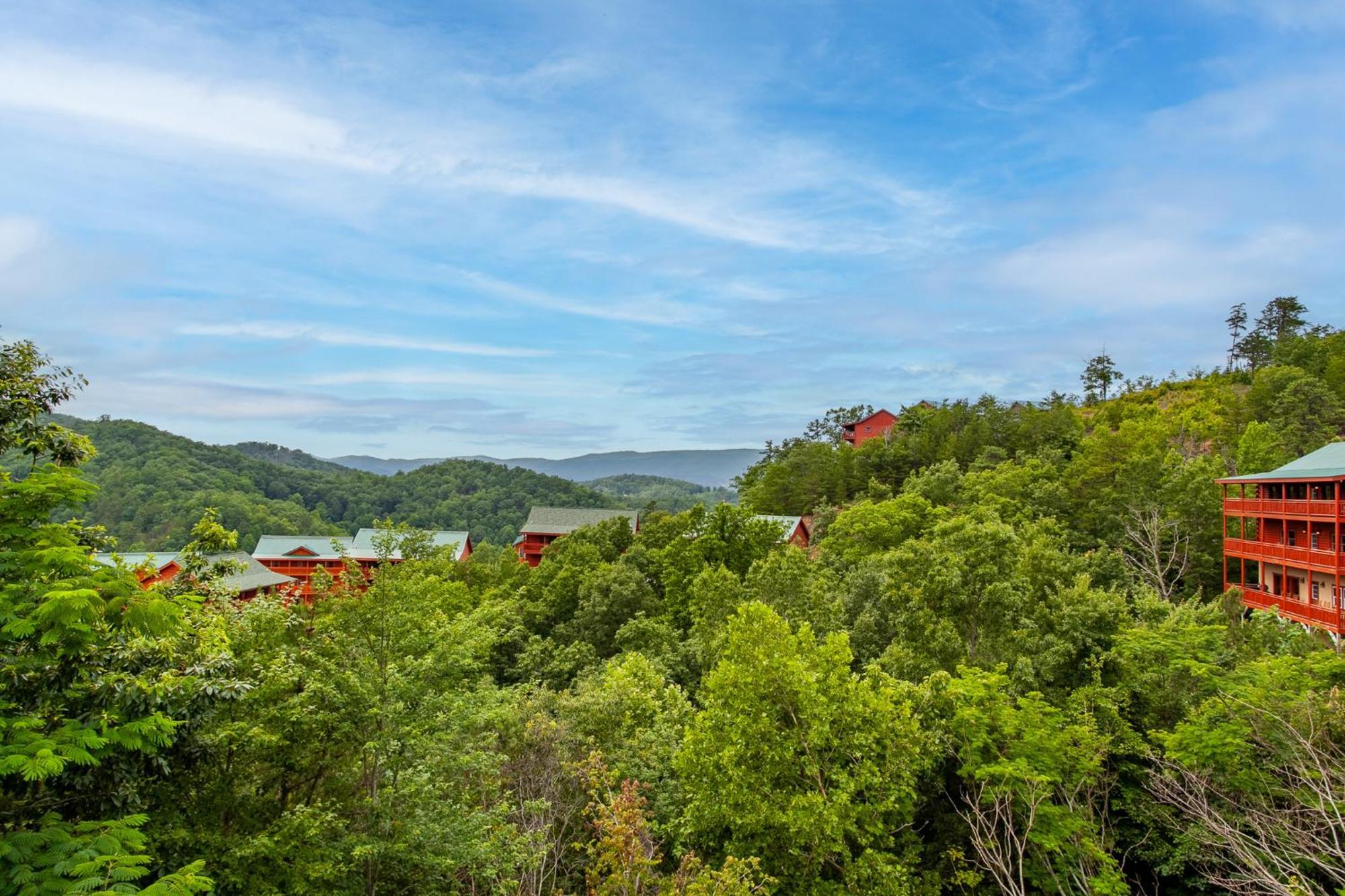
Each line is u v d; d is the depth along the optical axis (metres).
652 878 14.38
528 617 50.31
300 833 13.30
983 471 67.62
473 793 17.92
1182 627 20.80
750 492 99.44
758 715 18.88
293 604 17.06
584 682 31.02
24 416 11.95
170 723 10.20
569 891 17.81
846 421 132.62
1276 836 13.47
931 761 18.58
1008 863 16.80
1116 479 49.00
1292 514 33.72
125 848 9.15
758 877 17.28
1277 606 33.38
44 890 7.14
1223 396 78.00
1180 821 17.34
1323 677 17.28
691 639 40.00
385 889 15.11
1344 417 60.62
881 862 16.75
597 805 16.69
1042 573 25.98
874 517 51.44
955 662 22.64
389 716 14.80
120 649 11.20
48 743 8.45
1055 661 21.05
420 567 16.55
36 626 8.69
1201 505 42.62
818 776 17.80
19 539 9.98
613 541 71.12
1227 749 15.66
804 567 36.81
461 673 17.47
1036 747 17.09
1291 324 113.62
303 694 14.12
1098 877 16.36
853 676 20.03
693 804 18.83
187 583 14.90
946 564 23.84
